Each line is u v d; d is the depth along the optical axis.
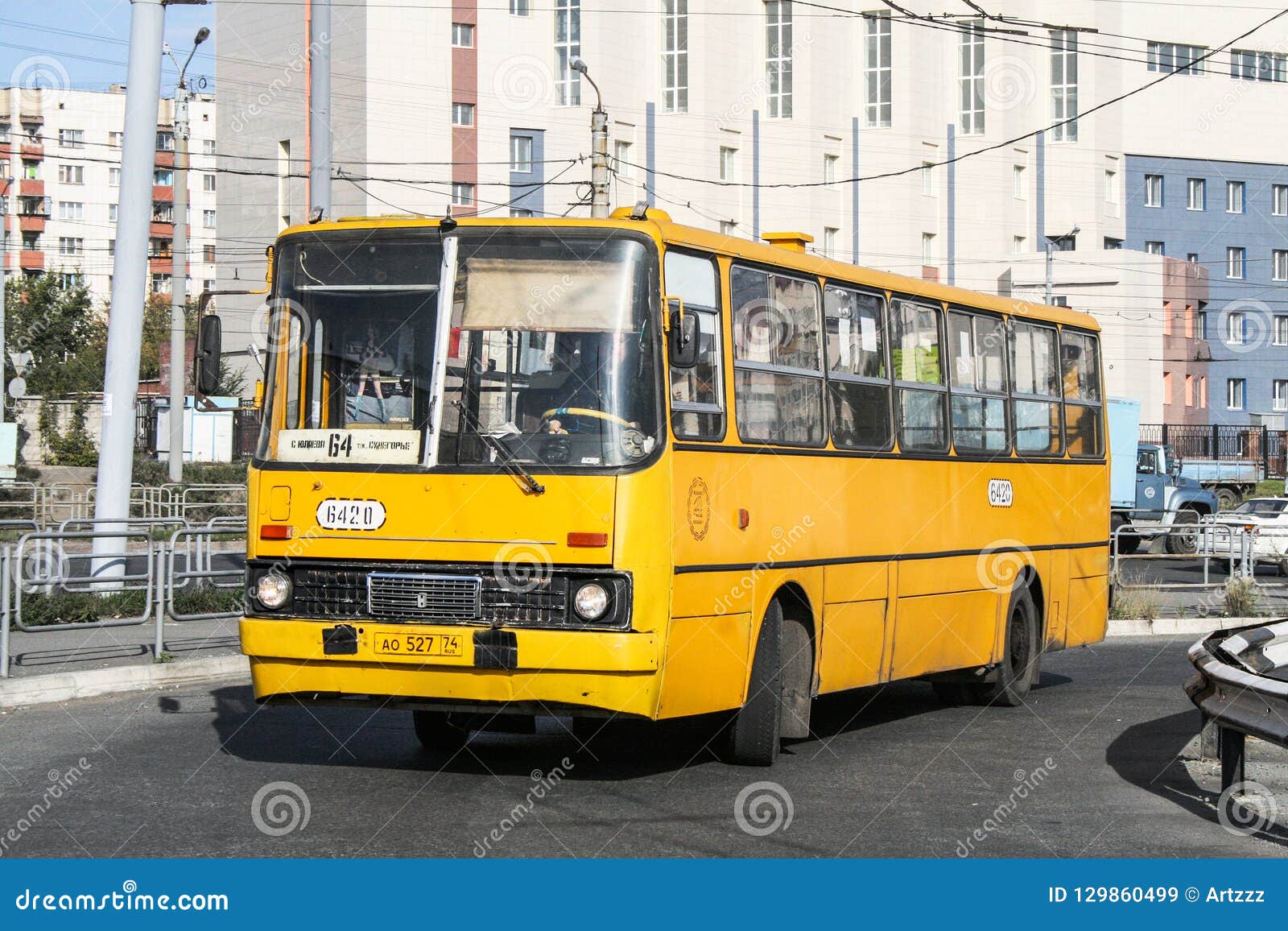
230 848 8.00
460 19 58.03
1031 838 8.66
